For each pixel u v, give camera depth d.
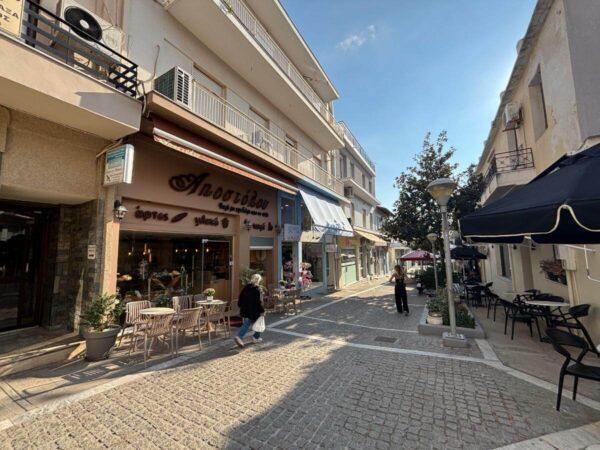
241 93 11.07
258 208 11.62
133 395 4.18
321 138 17.25
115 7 6.84
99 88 5.28
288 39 13.86
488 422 3.47
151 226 7.55
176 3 7.86
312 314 10.20
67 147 5.80
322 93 18.83
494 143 13.75
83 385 4.48
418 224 14.35
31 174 5.28
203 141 8.16
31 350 5.30
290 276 13.40
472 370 5.04
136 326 5.96
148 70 7.47
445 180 6.55
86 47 5.45
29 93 4.54
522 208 3.60
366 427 3.41
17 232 6.49
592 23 6.04
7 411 3.76
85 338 5.55
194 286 8.97
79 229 6.62
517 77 9.81
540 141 8.33
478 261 21.58
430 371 5.01
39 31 4.67
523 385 4.44
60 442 3.14
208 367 5.24
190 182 8.55
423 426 3.42
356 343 6.69
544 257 8.94
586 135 5.82
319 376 4.84
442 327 7.32
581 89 5.98
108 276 6.21
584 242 5.05
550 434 3.21
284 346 6.47
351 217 22.56
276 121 13.48
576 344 3.89
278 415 3.66
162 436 3.24
